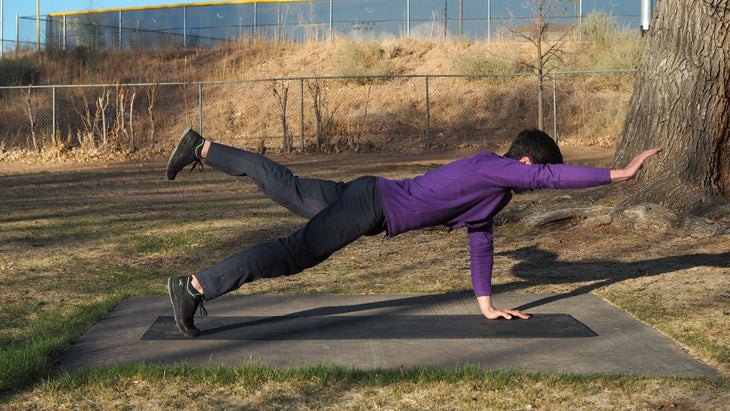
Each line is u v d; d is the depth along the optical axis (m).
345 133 22.42
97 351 4.18
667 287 5.76
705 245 7.38
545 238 8.04
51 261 7.12
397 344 4.29
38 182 14.86
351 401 3.45
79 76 27.98
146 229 8.95
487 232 4.77
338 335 4.46
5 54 30.11
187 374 3.74
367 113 23.62
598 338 4.41
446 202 4.09
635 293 5.58
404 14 29.56
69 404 3.40
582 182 3.88
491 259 4.82
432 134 22.38
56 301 5.54
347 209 4.07
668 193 8.48
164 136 23.89
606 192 9.10
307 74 26.55
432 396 3.50
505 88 23.67
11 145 22.73
